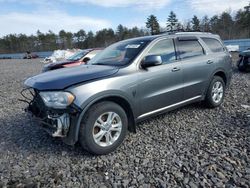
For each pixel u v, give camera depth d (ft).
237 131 14.14
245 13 191.52
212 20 211.20
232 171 10.16
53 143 13.62
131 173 10.45
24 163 11.62
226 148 12.12
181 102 15.81
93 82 11.48
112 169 10.84
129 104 12.74
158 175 10.19
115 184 9.78
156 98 14.05
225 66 18.75
